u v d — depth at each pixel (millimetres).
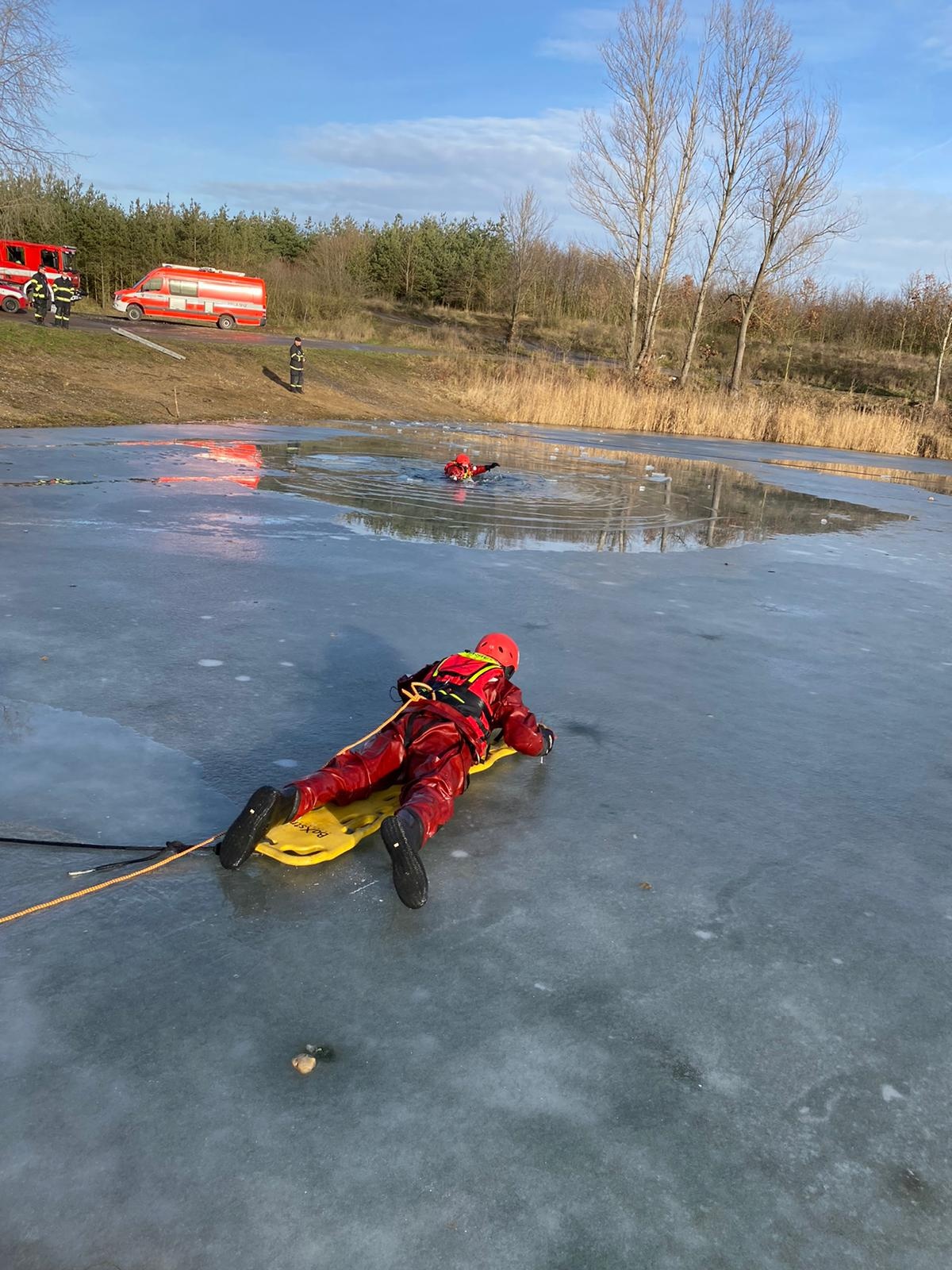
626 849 4422
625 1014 3248
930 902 4160
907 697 6938
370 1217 2377
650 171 45344
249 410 26938
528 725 4980
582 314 83750
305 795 3998
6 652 6285
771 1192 2557
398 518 13039
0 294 33469
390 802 4539
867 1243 2424
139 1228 2307
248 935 3543
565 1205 2455
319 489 14977
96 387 24266
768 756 5652
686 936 3754
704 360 68562
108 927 3523
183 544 10078
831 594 10328
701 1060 3049
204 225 59219
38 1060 2828
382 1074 2869
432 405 35031
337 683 6203
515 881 4070
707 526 14656
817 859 4465
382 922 3691
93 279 56594
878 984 3547
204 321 42500
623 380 41312
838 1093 2957
